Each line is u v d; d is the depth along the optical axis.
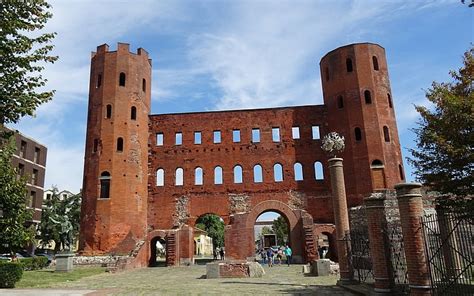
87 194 40.34
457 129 19.09
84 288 19.64
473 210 16.62
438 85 21.92
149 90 47.78
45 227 56.97
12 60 16.88
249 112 46.88
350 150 41.75
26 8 17.58
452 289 14.95
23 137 59.09
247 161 45.31
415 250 12.89
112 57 43.91
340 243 19.78
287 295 16.33
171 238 40.12
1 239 17.11
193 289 18.86
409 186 13.40
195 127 46.75
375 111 42.00
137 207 41.19
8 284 19.83
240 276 25.03
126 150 41.62
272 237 76.19
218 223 85.81
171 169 45.56
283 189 44.19
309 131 45.75
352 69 43.81
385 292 14.77
